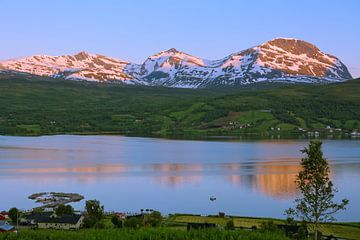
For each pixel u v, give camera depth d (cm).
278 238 4416
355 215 10894
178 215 10581
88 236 4350
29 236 4366
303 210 5638
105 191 14025
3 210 11431
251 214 11088
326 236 8394
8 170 17988
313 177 5450
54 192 13812
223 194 13525
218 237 4381
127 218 9738
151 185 15038
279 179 16150
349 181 15525
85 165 19750
